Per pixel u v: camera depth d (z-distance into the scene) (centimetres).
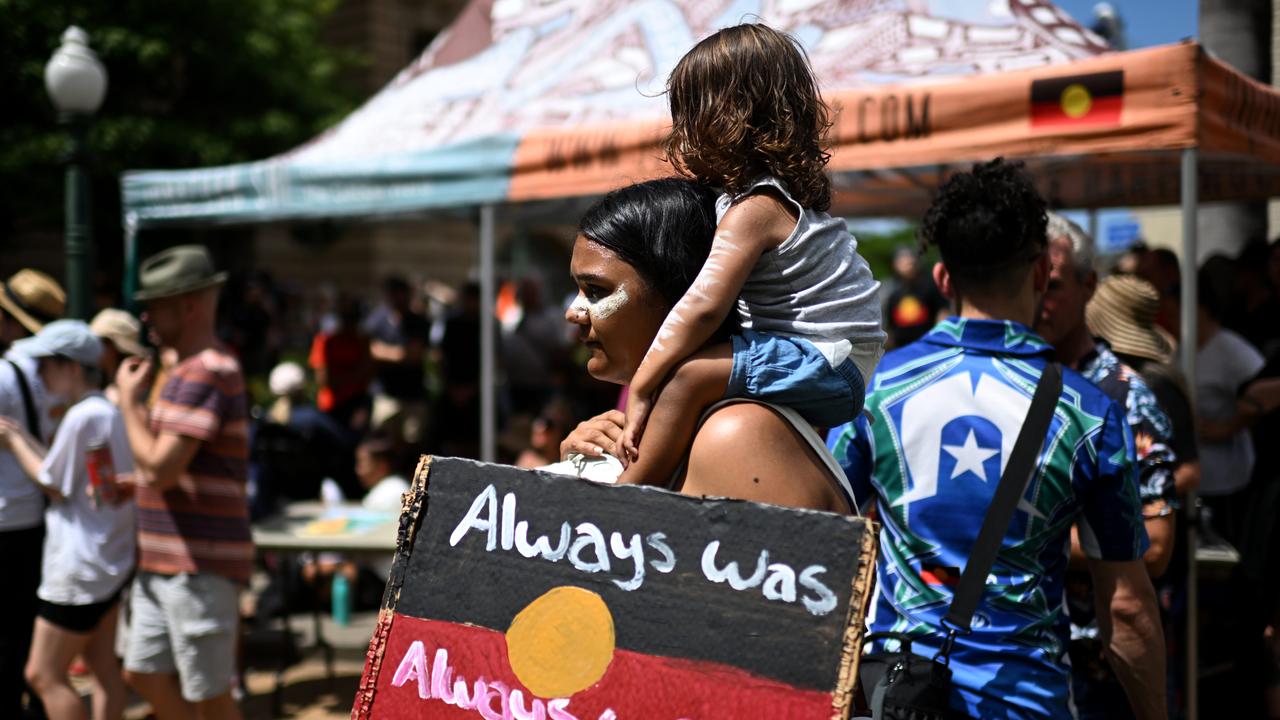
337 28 1970
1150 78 315
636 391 129
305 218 561
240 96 1420
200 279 352
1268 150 361
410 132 543
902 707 161
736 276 128
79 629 379
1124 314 312
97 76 587
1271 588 364
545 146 456
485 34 601
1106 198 593
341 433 721
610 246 136
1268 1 573
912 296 822
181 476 351
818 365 129
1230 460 425
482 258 513
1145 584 177
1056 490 171
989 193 185
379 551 469
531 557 129
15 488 393
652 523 124
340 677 549
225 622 357
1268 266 520
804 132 138
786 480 126
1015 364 180
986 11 429
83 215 593
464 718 126
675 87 141
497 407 884
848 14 452
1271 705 365
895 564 180
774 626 116
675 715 117
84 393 410
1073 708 175
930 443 179
